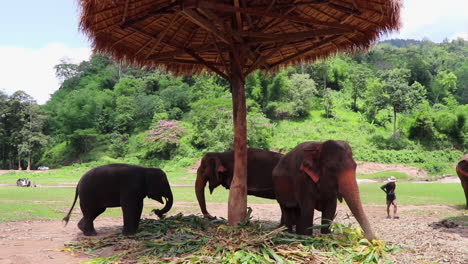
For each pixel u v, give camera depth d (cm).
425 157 5391
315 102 7600
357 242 627
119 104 8031
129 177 814
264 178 981
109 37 809
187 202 1666
